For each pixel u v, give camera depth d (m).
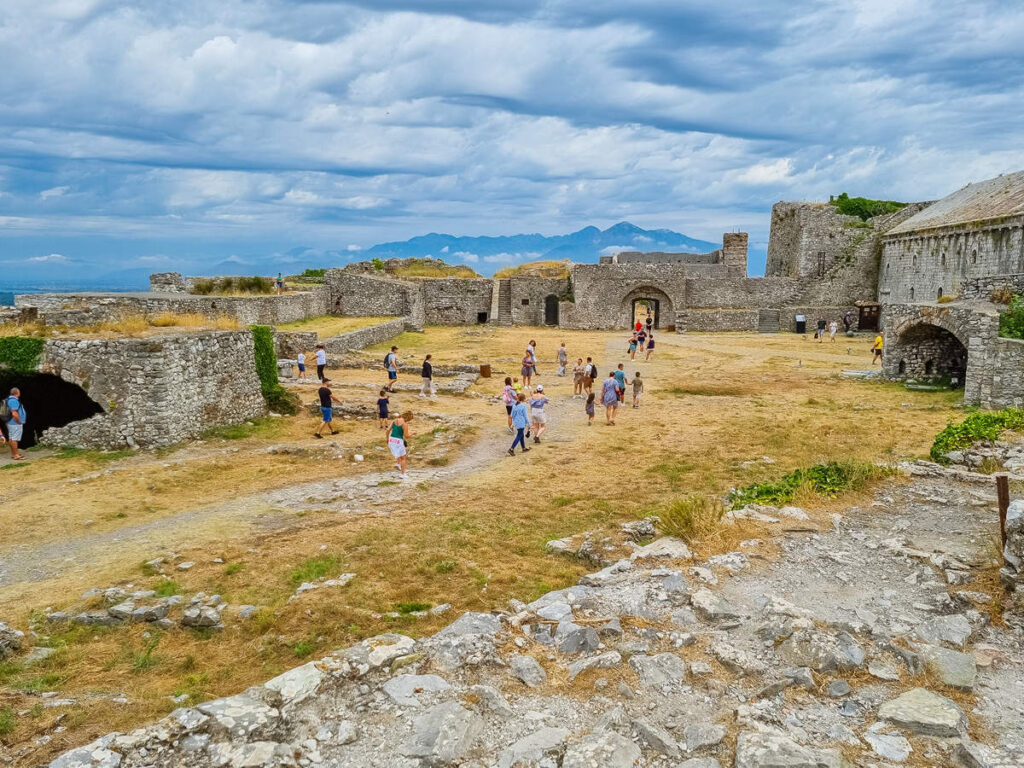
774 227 79.31
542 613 8.05
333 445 20.28
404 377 34.25
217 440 21.50
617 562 9.95
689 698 6.36
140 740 5.72
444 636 7.49
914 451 19.34
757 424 24.45
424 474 18.22
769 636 7.27
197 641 9.16
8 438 20.30
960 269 48.44
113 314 30.78
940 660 6.77
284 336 36.97
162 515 14.62
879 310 62.16
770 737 5.51
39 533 13.39
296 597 10.07
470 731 5.85
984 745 5.60
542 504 15.17
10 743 6.35
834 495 13.18
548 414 27.08
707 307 68.25
